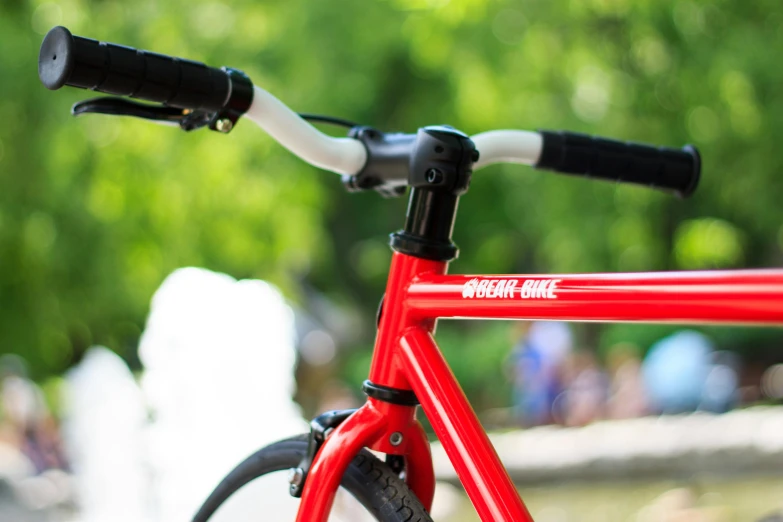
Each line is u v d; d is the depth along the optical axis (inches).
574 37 329.7
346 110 407.8
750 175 323.3
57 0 315.6
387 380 41.4
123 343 421.1
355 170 45.2
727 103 314.3
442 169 40.5
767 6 308.3
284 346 246.5
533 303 35.3
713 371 338.6
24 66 304.8
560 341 377.4
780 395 447.2
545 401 370.3
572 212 369.1
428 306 40.1
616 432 272.1
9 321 343.6
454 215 41.9
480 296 37.6
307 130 43.6
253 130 346.3
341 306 636.7
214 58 334.6
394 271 42.0
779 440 248.1
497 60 340.2
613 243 367.6
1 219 311.4
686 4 311.3
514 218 462.9
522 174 383.2
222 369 226.8
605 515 211.2
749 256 482.3
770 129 310.0
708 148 324.2
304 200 389.1
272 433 226.4
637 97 325.4
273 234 382.0
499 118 351.9
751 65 299.1
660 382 328.8
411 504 38.9
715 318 29.1
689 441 251.1
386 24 375.6
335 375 519.5
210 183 343.6
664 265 414.9
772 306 27.5
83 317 358.0
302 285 617.6
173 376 222.1
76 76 38.6
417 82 449.1
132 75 39.4
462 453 37.6
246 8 348.5
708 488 228.2
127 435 217.9
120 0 325.4
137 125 324.5
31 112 307.7
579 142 49.3
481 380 474.3
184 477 214.7
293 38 369.4
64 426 265.3
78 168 320.2
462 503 201.9
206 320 232.7
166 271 349.1
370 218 609.9
